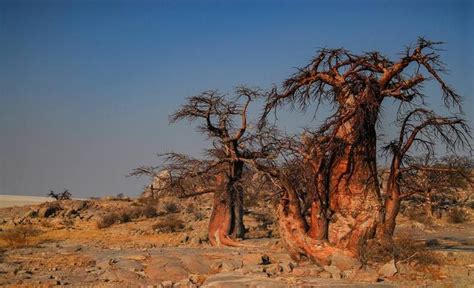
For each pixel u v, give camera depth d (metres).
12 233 31.56
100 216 42.91
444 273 16.52
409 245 18.45
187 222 38.28
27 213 44.91
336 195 18.59
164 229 35.69
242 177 27.20
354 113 17.62
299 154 19.55
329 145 17.94
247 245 25.64
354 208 18.25
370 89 17.55
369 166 18.39
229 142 26.50
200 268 17.84
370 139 18.38
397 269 16.45
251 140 26.25
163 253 22.02
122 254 21.72
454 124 19.03
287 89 19.69
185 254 21.19
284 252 21.52
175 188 28.22
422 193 20.09
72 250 24.02
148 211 42.19
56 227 38.72
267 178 20.86
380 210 18.31
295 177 19.64
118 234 34.56
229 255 20.62
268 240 27.38
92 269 18.00
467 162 23.39
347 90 18.41
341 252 17.48
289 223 18.55
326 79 18.94
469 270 16.67
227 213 27.42
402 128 19.56
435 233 31.77
